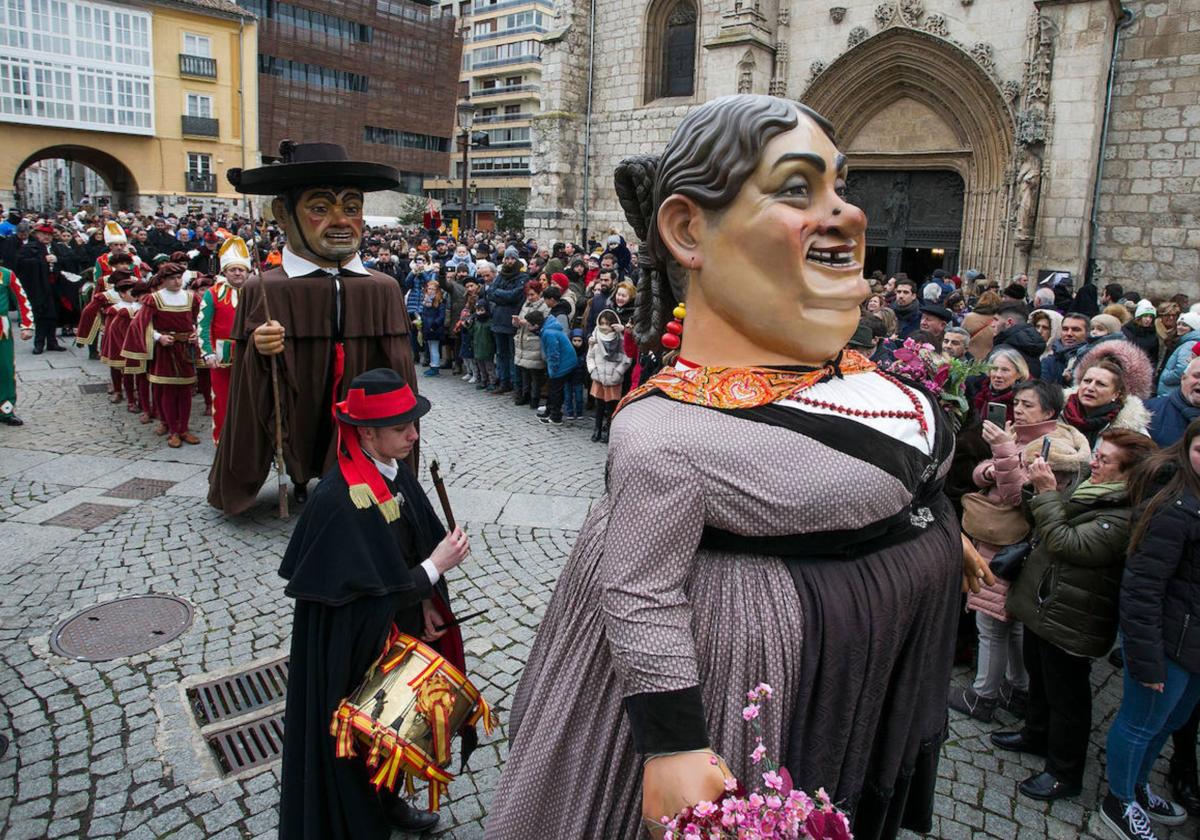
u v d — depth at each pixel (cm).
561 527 617
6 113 3222
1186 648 296
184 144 3662
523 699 191
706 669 149
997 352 472
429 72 4956
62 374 1109
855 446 148
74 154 3634
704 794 131
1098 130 1529
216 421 732
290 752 266
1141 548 294
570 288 1110
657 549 142
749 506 143
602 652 163
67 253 1389
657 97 2133
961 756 370
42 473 711
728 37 1789
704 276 159
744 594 149
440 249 1759
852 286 154
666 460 143
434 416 964
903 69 1719
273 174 536
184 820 315
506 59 6975
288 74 4369
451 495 681
